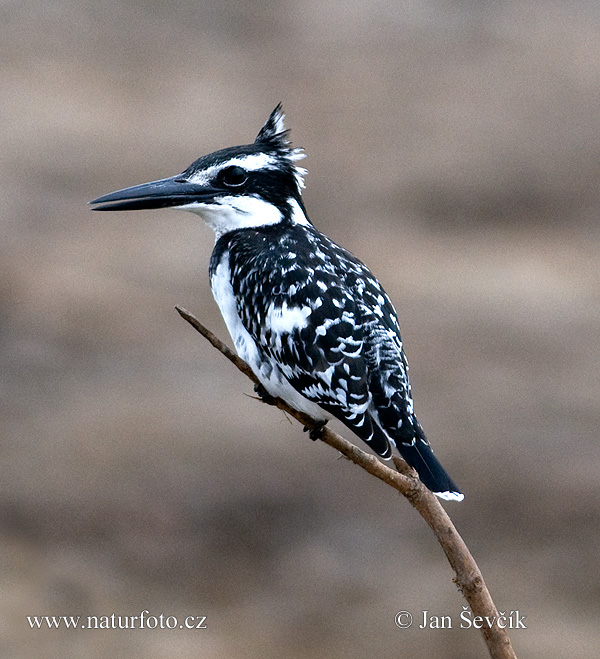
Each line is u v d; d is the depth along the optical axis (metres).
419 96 27.23
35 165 23.45
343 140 25.58
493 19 31.67
